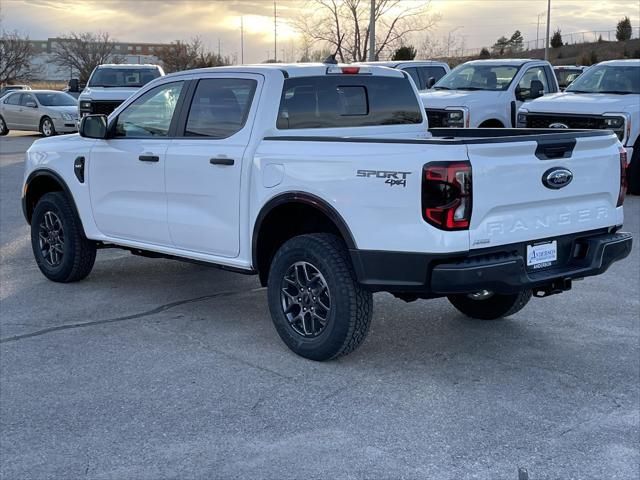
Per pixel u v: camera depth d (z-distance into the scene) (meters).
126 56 58.62
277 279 5.27
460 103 12.91
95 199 6.74
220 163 5.58
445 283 4.48
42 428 4.21
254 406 4.49
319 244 5.00
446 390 4.72
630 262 8.16
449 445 4.00
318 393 4.67
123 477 3.69
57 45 66.81
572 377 4.93
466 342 5.61
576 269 4.97
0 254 8.56
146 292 7.00
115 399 4.59
